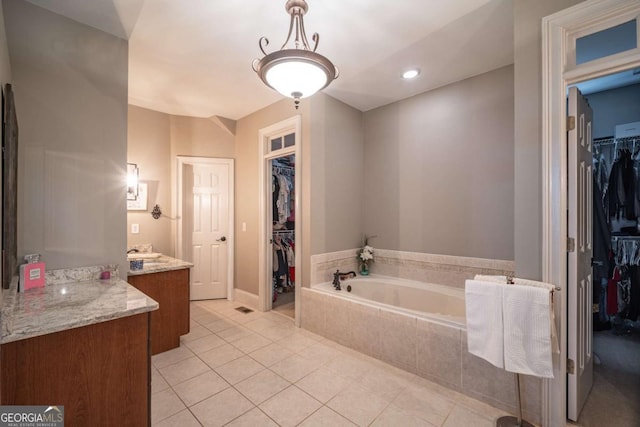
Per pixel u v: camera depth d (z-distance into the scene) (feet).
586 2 5.05
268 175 12.33
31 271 5.77
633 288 9.66
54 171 6.29
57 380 4.27
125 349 4.85
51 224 6.24
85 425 4.49
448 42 7.62
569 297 5.56
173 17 6.63
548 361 4.75
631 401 6.25
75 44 6.63
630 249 9.84
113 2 6.10
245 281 13.23
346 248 11.60
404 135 11.10
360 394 6.61
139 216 12.09
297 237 10.56
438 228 10.21
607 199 10.39
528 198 5.72
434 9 6.36
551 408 5.49
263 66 4.97
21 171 5.86
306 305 10.23
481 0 6.08
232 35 7.35
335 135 11.13
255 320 11.15
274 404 6.24
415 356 7.43
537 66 5.62
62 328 4.17
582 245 5.95
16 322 4.19
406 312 7.77
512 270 8.64
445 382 6.90
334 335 9.31
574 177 5.54
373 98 11.12
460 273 9.68
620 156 10.19
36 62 6.11
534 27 5.65
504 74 8.80
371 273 11.99
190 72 9.29
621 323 10.02
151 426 5.50
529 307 4.90
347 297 9.11
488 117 9.09
